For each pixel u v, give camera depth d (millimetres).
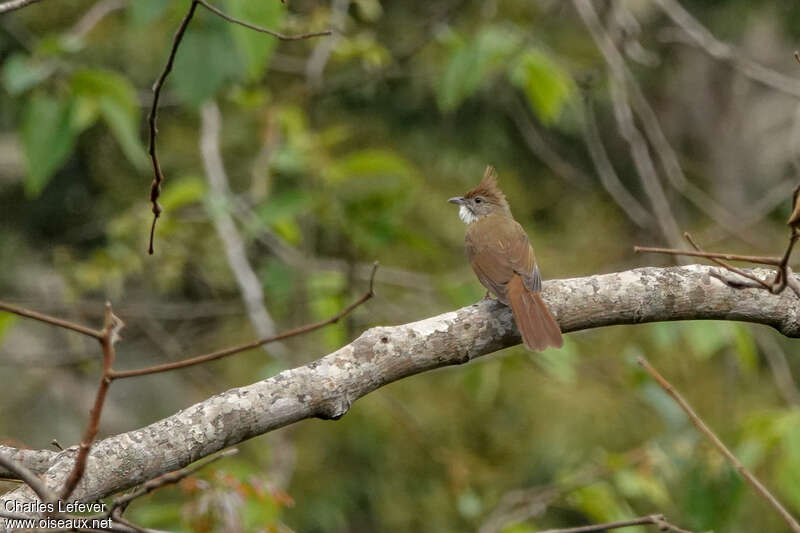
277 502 7203
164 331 15438
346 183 12742
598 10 12336
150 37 16234
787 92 10711
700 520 9219
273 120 11828
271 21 7816
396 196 11648
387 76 13750
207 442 5316
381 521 16625
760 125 22406
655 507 14203
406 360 5875
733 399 14875
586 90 12211
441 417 16922
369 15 12469
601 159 12070
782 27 20484
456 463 12062
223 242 12836
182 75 8547
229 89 12039
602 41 10719
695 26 11344
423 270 16875
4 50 15273
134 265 12711
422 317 12914
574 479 10344
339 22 11711
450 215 17891
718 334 9859
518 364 12008
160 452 5230
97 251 13281
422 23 13031
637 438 16750
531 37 10758
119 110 9094
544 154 14094
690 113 22062
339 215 11562
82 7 16281
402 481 16703
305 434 16562
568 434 16859
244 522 7270
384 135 18344
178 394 17672
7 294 16844
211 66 8555
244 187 16172
